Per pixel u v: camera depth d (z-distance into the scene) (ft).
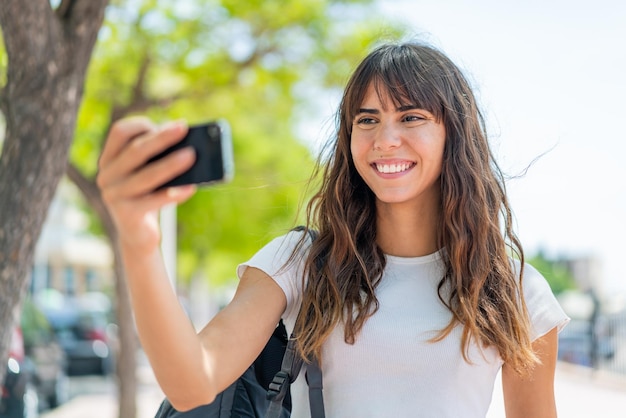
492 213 7.86
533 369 7.63
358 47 27.94
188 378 5.25
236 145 39.45
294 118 32.89
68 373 51.29
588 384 41.16
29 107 13.29
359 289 7.34
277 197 44.09
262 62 28.58
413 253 7.70
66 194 67.77
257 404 7.57
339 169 7.87
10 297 13.30
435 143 7.50
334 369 7.18
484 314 7.39
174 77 28.50
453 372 7.10
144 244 4.41
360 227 7.72
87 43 13.71
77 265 96.02
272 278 7.19
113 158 4.11
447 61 7.87
